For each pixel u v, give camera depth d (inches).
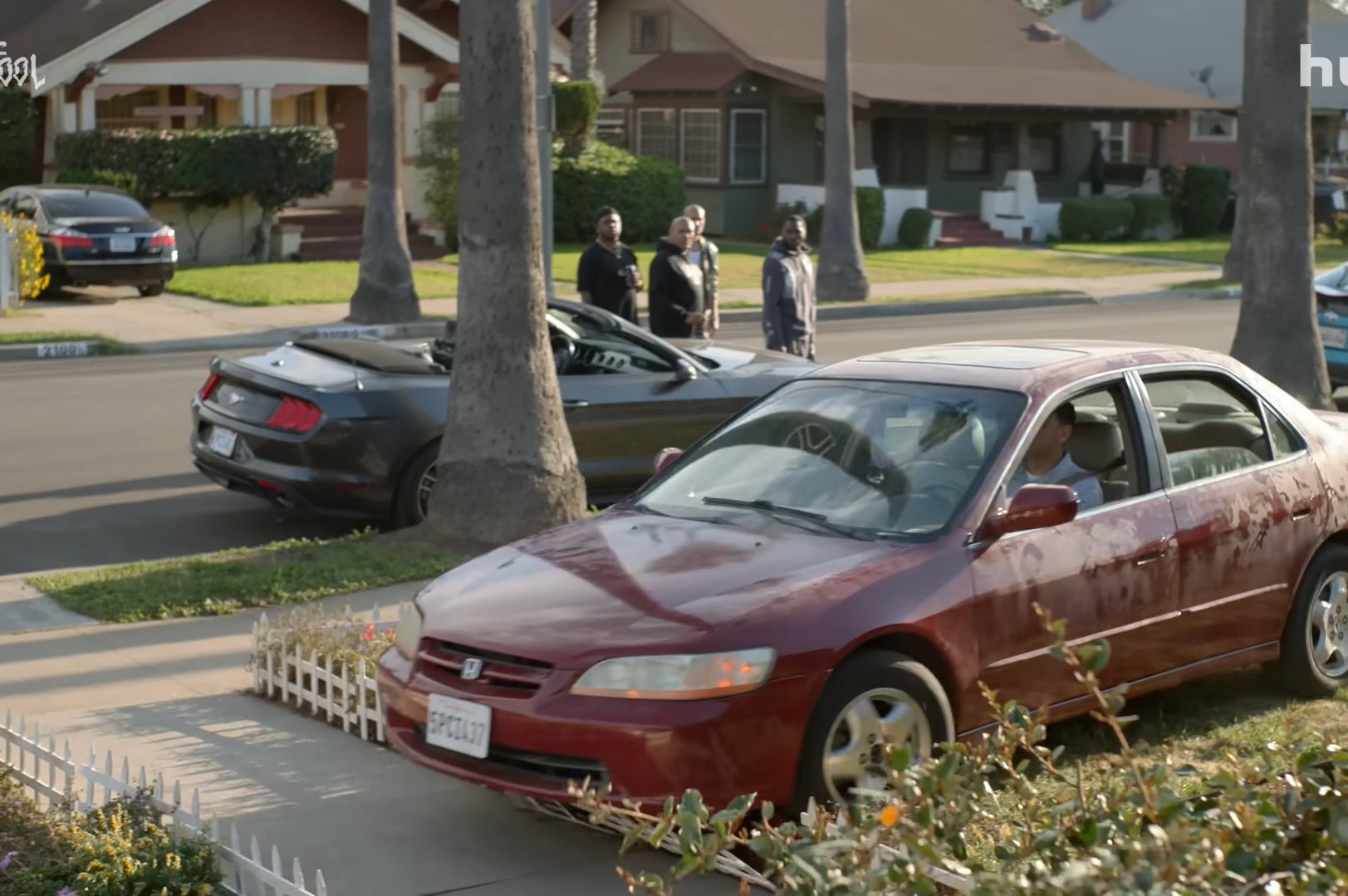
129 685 308.0
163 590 366.9
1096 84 1755.7
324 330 928.9
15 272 971.9
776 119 1592.0
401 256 971.3
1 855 219.3
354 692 281.3
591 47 1475.1
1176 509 268.7
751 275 1240.8
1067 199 1668.3
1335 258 1482.5
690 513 263.1
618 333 470.0
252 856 200.8
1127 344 292.8
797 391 284.8
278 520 470.3
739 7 1651.1
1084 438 269.0
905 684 227.0
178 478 522.0
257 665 304.7
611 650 215.6
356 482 437.1
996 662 240.7
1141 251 1558.8
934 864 141.2
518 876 218.2
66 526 457.4
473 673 225.5
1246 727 275.9
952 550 239.1
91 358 836.0
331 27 1348.4
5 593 372.8
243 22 1309.1
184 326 933.2
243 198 1272.1
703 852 143.3
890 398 270.8
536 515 407.8
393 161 964.0
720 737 211.8
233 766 263.7
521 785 218.5
